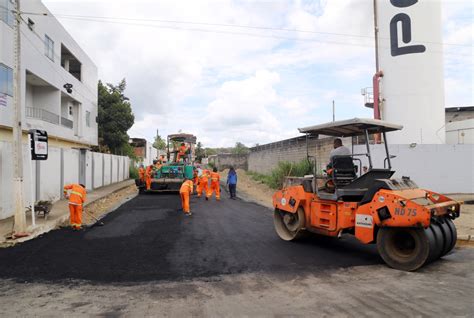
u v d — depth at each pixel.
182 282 5.73
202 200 18.14
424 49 20.98
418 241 6.14
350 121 7.55
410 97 21.17
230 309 4.62
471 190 17.81
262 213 13.48
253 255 7.37
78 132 26.25
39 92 21.27
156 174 21.75
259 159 36.97
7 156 12.21
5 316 4.48
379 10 22.36
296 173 20.80
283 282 5.69
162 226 10.72
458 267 6.42
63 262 6.90
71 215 10.43
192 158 24.48
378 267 6.48
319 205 7.94
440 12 21.42
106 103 37.19
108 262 6.88
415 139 21.16
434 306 4.62
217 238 9.02
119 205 16.02
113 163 31.88
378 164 13.55
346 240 8.80
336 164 7.86
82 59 26.59
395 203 6.27
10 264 6.80
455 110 30.95
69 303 4.89
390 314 4.39
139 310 4.63
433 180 17.84
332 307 4.64
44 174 15.45
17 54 9.39
